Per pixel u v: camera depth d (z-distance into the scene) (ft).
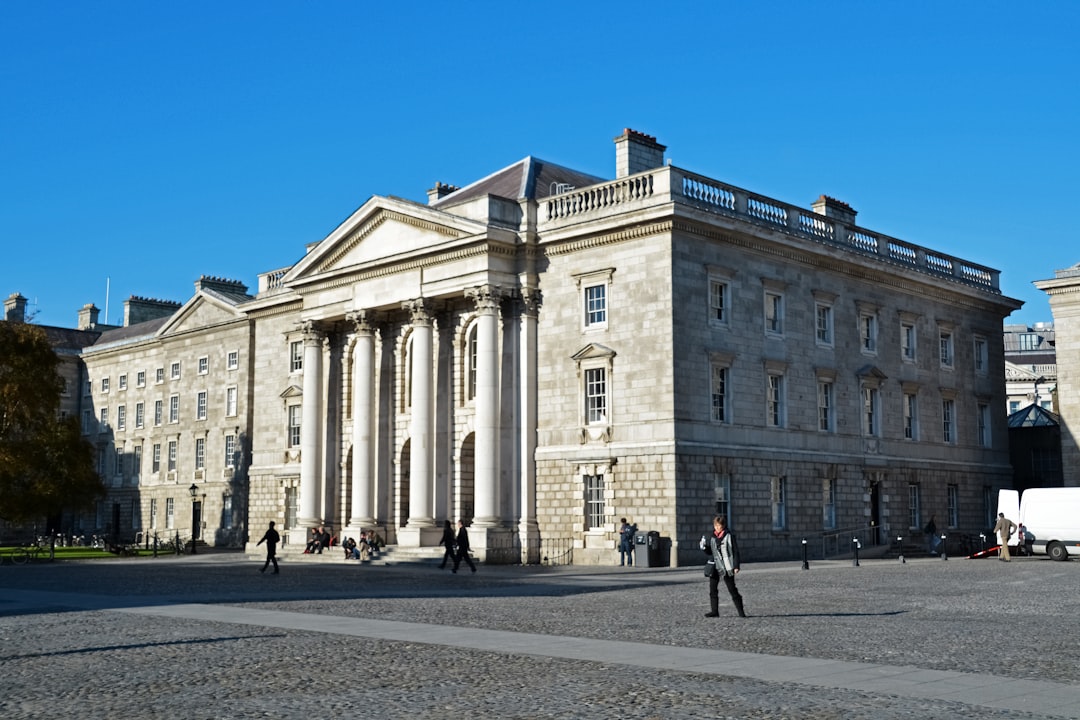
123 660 62.39
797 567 154.61
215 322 278.87
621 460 168.25
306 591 118.83
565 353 177.27
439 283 187.01
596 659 60.90
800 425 183.11
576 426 174.50
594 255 175.42
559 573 149.48
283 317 242.78
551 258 181.16
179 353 294.66
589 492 173.06
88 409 336.49
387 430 203.92
